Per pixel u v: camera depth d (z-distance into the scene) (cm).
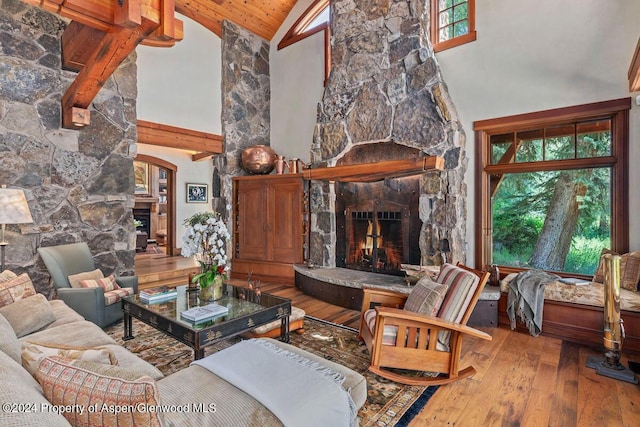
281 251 558
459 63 436
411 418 200
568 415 203
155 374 170
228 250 609
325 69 600
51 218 400
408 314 235
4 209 306
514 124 397
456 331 237
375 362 241
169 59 550
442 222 400
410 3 429
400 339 242
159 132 534
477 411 207
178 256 774
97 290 311
